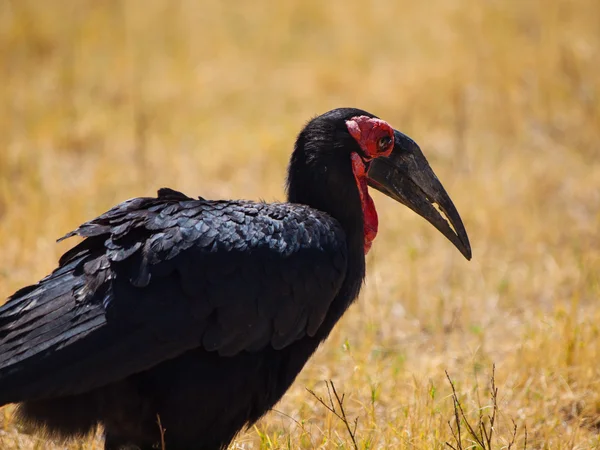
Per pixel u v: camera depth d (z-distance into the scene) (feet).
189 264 25.07
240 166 52.26
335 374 35.27
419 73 62.08
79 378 23.72
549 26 65.36
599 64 60.64
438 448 28.89
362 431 30.60
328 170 29.07
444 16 70.59
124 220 25.96
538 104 58.18
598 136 55.62
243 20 73.20
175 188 49.60
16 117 57.06
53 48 66.64
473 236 45.85
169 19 71.82
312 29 72.59
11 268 40.91
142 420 25.72
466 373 34.76
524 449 28.53
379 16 72.95
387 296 41.27
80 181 49.96
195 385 25.32
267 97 61.57
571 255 44.09
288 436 29.17
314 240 26.86
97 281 24.75
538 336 36.17
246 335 25.55
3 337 24.30
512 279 42.73
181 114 58.59
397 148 30.83
